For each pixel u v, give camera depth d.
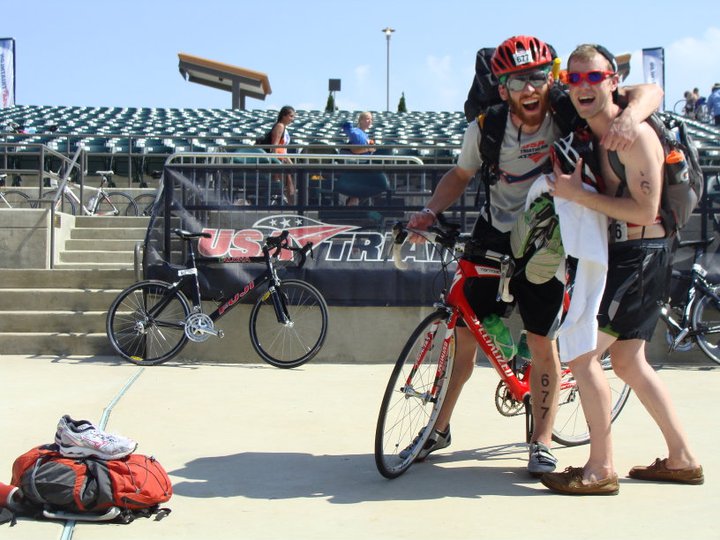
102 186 15.23
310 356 7.37
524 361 4.46
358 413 5.58
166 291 7.53
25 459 3.55
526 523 3.47
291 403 5.88
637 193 3.62
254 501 3.77
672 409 3.98
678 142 3.83
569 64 3.70
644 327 3.89
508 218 4.26
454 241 4.25
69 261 9.56
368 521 3.51
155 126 23.19
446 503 3.74
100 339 7.91
